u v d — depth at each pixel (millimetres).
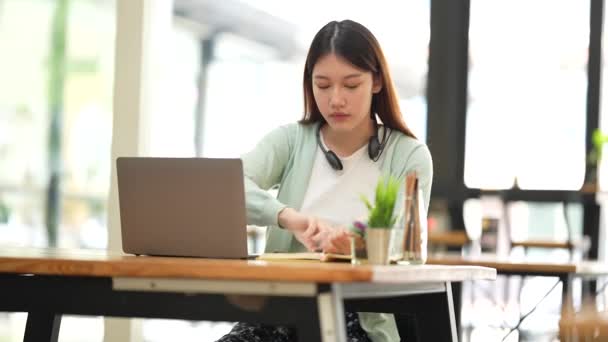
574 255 5863
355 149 2588
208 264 1683
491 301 6000
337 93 2393
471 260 4059
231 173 2086
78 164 6816
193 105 7352
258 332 2391
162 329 6316
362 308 2318
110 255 2174
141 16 4707
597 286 5582
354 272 1566
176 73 7332
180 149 7289
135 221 2215
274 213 2398
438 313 2221
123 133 4688
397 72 6824
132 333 4559
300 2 7031
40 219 6855
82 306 1853
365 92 2414
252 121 7301
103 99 6719
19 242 6832
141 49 4699
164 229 2182
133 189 2203
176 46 7355
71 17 6844
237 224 2100
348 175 2559
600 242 6508
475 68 6824
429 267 1920
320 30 2463
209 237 2133
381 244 1967
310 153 2623
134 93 4691
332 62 2387
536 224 6668
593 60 6551
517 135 6730
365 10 6789
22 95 6891
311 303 1632
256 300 1676
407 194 2125
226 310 1706
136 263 1733
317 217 2533
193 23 7375
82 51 6801
